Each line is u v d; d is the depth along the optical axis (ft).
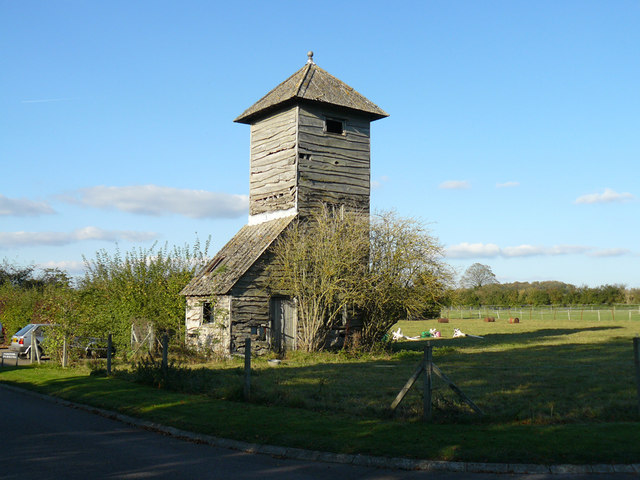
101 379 59.52
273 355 82.64
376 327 88.63
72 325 73.36
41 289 159.94
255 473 28.60
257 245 88.79
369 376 59.57
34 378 62.85
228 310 82.79
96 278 103.71
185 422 38.58
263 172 98.32
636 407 40.09
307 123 93.50
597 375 57.72
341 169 96.53
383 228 86.28
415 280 85.25
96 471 28.76
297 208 90.74
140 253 102.63
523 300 312.09
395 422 36.73
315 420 37.70
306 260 85.25
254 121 101.65
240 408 42.19
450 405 38.47
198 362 76.84
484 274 435.12
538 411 39.34
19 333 93.61
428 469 29.04
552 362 71.10
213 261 94.43
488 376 57.93
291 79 99.04
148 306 95.91
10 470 28.76
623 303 293.23
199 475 28.22
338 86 99.30
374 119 101.50
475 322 215.72
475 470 28.73
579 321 207.62
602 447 30.60
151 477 27.84
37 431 38.01
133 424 40.27
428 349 37.40
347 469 29.32
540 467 28.50
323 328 86.94
